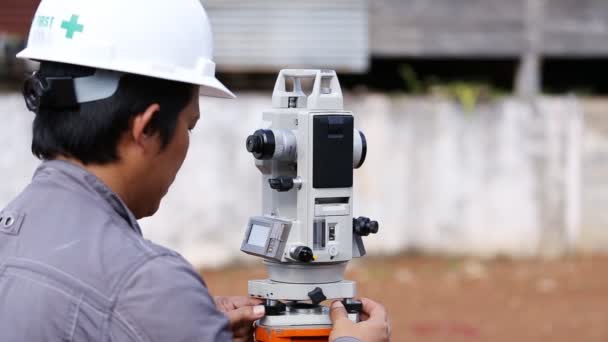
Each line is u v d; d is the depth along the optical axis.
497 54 13.01
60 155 2.17
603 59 14.67
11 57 11.47
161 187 2.25
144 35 2.17
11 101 10.26
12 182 10.27
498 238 11.64
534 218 11.69
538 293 10.17
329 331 2.60
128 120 2.14
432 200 11.52
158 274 2.02
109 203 2.14
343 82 14.12
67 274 2.03
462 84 12.09
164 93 2.18
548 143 11.68
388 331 2.51
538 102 11.64
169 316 1.99
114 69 2.12
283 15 12.30
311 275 2.63
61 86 2.11
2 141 10.23
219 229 10.89
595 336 8.47
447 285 10.48
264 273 10.77
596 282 10.68
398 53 12.80
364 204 11.38
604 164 11.80
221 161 10.88
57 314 1.99
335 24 12.41
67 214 2.11
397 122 11.40
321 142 2.59
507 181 11.62
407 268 11.17
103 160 2.15
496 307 9.57
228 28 12.24
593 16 13.10
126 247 2.06
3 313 2.02
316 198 2.60
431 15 12.84
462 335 8.45
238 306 2.71
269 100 10.98
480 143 11.56
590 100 11.73
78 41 2.15
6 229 2.13
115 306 1.99
